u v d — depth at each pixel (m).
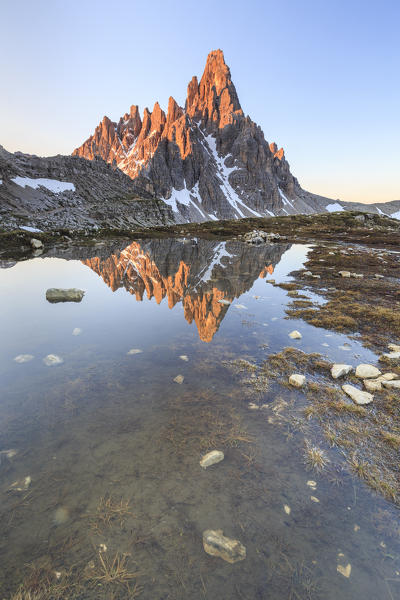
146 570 2.88
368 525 3.45
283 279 21.45
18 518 3.38
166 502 3.66
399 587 2.77
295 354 8.51
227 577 2.82
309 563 2.98
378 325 11.38
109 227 107.44
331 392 6.49
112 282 19.41
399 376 7.13
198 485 3.93
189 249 46.34
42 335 9.62
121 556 3.01
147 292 16.50
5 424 5.05
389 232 82.44
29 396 5.96
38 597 2.58
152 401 5.93
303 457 4.54
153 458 4.38
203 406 5.82
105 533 3.24
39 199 104.44
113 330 10.23
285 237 74.69
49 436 4.79
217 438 4.89
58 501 3.62
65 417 5.31
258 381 6.88
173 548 3.10
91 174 152.62
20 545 3.09
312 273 24.23
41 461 4.24
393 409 5.88
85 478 3.97
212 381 6.83
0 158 115.69
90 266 27.62
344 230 90.50
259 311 13.08
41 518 3.38
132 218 129.00
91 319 11.48
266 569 2.91
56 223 87.50
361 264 29.75
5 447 4.50
